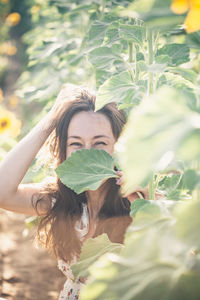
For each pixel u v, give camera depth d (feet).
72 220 5.46
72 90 5.30
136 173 1.77
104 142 5.07
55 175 5.55
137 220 2.58
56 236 5.50
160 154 1.76
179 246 2.03
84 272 3.40
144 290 2.15
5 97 25.21
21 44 27.71
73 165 3.80
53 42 9.64
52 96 9.25
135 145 1.80
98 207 5.42
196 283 2.12
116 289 2.19
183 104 1.96
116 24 4.80
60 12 10.70
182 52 4.58
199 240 1.94
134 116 1.90
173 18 2.10
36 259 11.49
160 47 4.82
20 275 10.44
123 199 5.37
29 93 9.17
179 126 1.82
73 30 9.96
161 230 2.31
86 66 8.43
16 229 13.44
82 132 5.04
